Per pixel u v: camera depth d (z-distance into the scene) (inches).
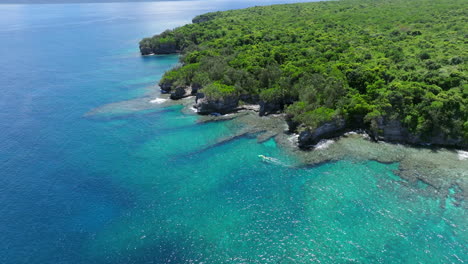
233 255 1969.7
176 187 2620.6
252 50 5132.9
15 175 2775.6
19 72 5866.1
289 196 2477.9
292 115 3353.8
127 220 2274.9
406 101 3046.3
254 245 2039.9
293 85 3863.2
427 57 3919.8
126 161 2997.0
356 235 2084.2
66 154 3117.6
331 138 3201.3
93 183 2679.6
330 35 5575.8
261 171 2795.3
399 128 3063.5
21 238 2108.8
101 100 4505.4
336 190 2512.3
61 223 2244.1
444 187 2449.6
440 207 2267.5
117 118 3914.9
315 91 3452.3
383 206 2316.7
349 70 3609.7
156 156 3073.3
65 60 6781.5
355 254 1943.9
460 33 4763.8
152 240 2100.1
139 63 6614.2
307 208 2343.8
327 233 2111.2
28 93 4781.0
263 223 2219.5
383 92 3225.9
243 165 2891.2
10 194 2527.1
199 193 2544.3
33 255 1983.3
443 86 3191.4
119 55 7347.4
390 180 2573.8
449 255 1910.7
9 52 7539.4
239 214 2311.8
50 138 3430.1
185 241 2087.8
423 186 2479.1
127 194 2544.3
